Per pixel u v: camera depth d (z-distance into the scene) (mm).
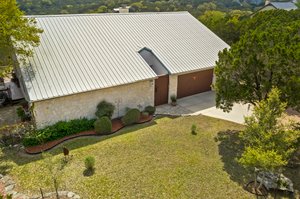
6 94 19281
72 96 15102
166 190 10695
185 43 22750
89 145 14047
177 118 17875
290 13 27938
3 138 13953
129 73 17203
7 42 13977
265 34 14055
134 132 15688
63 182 10953
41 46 16547
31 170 11789
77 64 16375
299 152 13297
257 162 9352
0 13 13695
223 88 14539
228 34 33062
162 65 19391
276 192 10734
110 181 11109
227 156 13234
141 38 21156
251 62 13336
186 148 13898
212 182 11250
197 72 21688
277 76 12922
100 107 16312
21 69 14781
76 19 20000
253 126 10562
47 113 14562
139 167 12125
